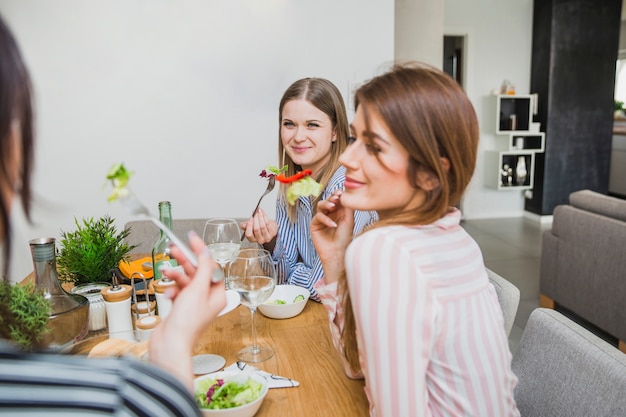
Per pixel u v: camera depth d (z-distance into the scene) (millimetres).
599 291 2963
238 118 3322
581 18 5887
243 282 1176
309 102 1771
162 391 442
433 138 841
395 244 842
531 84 6336
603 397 921
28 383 388
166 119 3248
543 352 1083
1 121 390
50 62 3062
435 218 886
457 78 6469
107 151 3211
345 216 1179
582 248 3088
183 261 688
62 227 3143
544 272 3514
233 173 3383
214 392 970
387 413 805
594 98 6082
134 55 3145
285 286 1557
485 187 6574
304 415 958
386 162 868
